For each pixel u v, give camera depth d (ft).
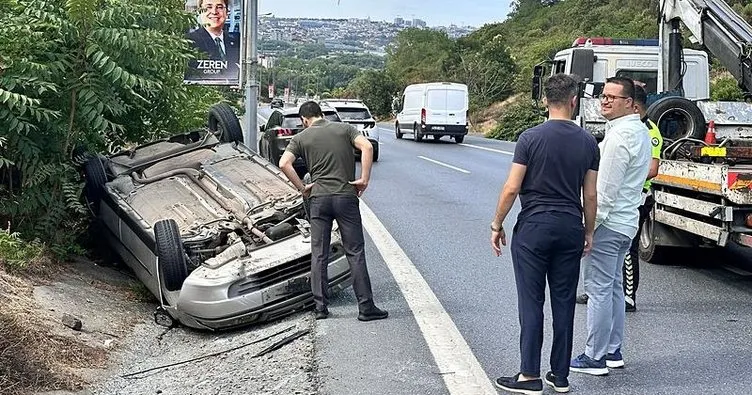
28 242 29.45
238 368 20.56
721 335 22.12
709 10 35.14
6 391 17.42
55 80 30.09
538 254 17.38
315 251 23.61
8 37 28.43
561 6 248.73
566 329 17.75
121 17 31.45
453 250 32.83
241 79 51.52
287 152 23.50
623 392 18.02
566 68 49.34
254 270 23.81
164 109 40.29
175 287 24.56
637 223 18.99
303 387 18.47
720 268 30.66
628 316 23.98
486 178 58.23
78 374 19.94
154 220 28.30
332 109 60.85
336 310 24.54
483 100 171.83
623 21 194.39
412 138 111.96
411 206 44.55
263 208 28.17
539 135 17.28
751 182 25.02
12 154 29.84
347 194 23.18
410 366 19.57
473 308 24.43
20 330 19.88
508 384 17.97
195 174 32.37
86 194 32.73
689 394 17.89
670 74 39.11
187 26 39.78
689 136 33.19
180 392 19.20
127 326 25.07
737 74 33.94
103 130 32.37
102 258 33.35
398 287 26.89
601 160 18.72
